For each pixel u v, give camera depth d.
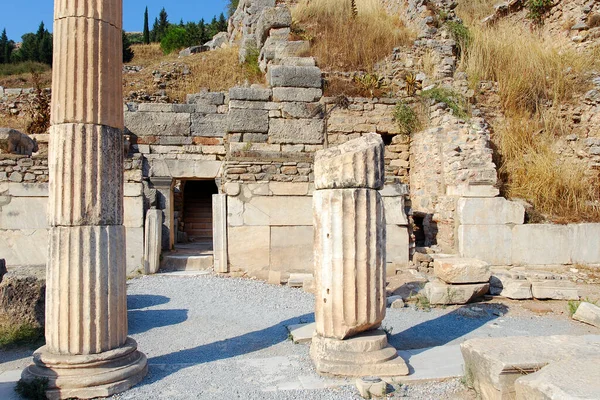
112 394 4.89
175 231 15.16
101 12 5.14
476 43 14.88
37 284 7.20
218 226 10.94
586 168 12.83
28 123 17.94
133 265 11.18
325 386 5.12
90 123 5.05
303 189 11.10
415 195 14.08
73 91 5.01
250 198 10.98
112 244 5.16
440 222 12.46
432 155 13.03
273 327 7.46
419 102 14.35
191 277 10.80
